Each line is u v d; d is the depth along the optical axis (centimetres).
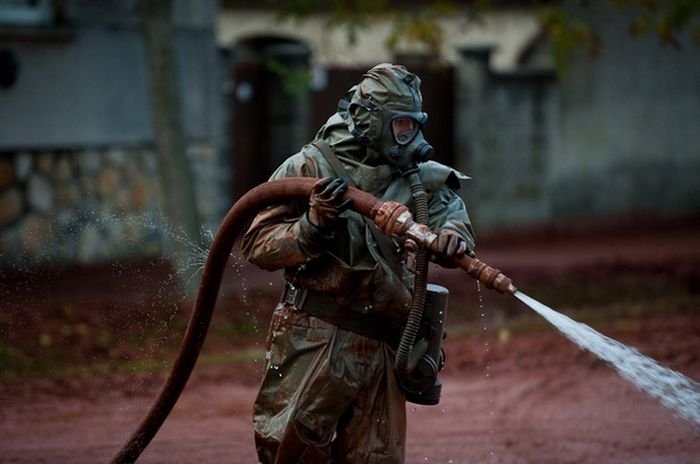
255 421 1106
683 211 5328
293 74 3238
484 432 1677
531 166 4744
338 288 1064
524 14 5234
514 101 4666
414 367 1073
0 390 1906
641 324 2523
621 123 5112
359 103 1062
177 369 1207
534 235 4512
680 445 1606
